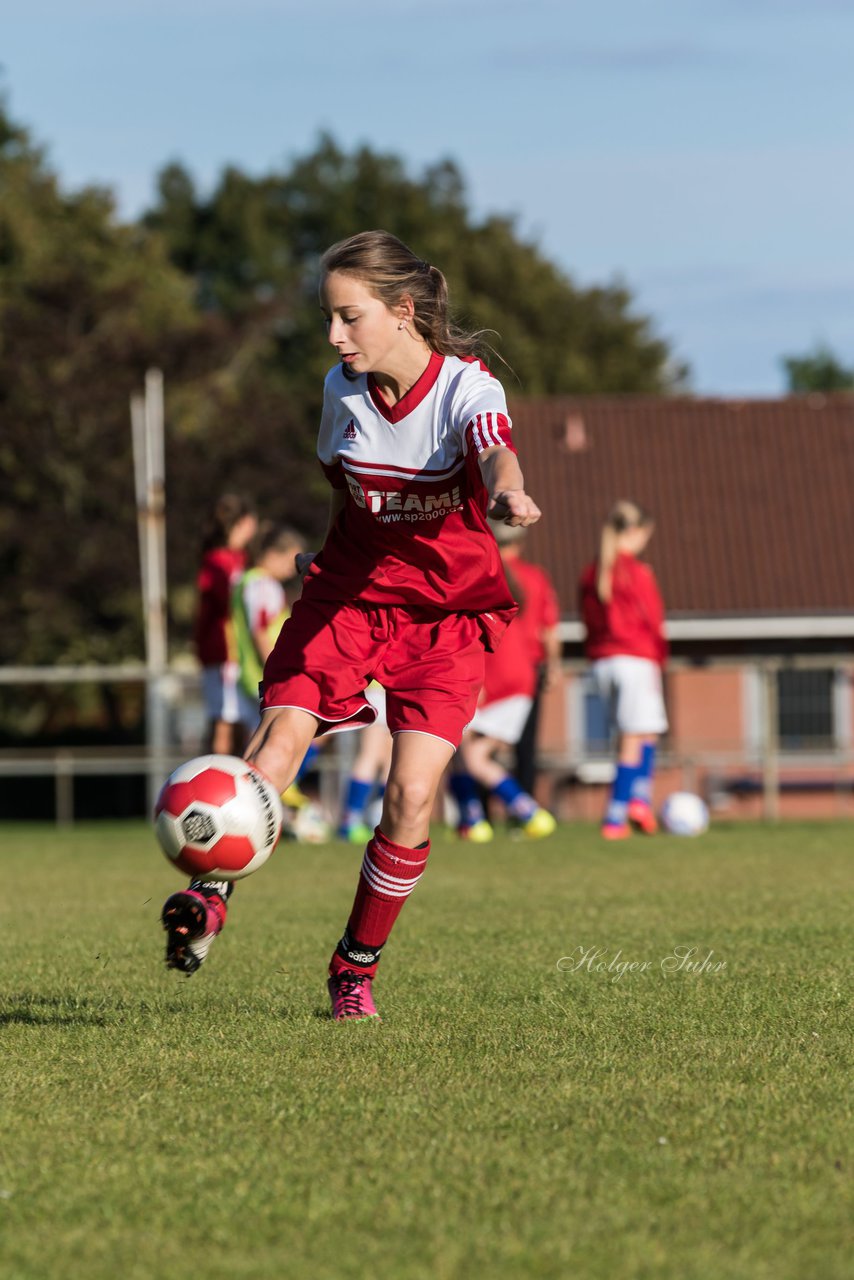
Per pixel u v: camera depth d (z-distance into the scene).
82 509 86.56
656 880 21.67
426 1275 5.88
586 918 16.97
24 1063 9.45
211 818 9.47
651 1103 8.35
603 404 80.19
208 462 86.06
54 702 92.25
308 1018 10.93
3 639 84.00
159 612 57.34
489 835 31.44
